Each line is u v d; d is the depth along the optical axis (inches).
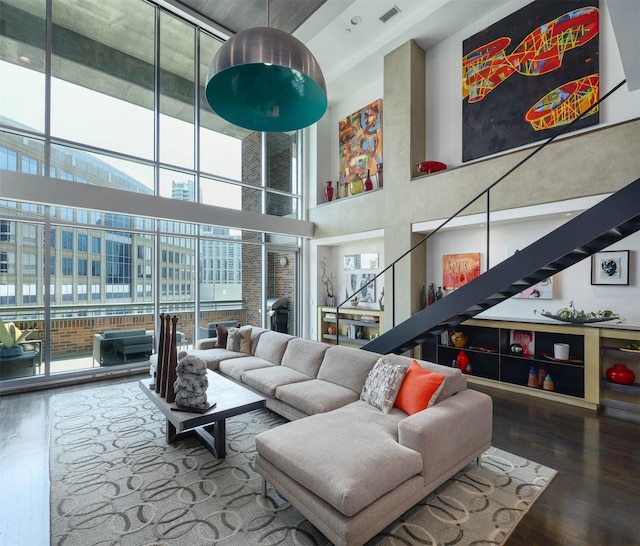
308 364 157.2
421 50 236.7
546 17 183.6
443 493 94.1
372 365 132.2
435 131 233.9
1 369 183.2
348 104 299.9
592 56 169.3
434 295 231.1
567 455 115.7
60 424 141.1
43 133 196.7
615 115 162.7
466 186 197.9
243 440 127.6
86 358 208.1
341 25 228.5
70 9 209.0
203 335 258.2
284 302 310.8
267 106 92.3
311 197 314.3
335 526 66.5
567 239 121.5
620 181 145.9
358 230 265.4
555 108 179.5
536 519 84.4
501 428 138.2
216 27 241.3
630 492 95.1
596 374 155.5
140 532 80.1
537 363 185.5
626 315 161.9
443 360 220.1
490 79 205.0
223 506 89.1
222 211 247.4
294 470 76.3
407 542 76.4
